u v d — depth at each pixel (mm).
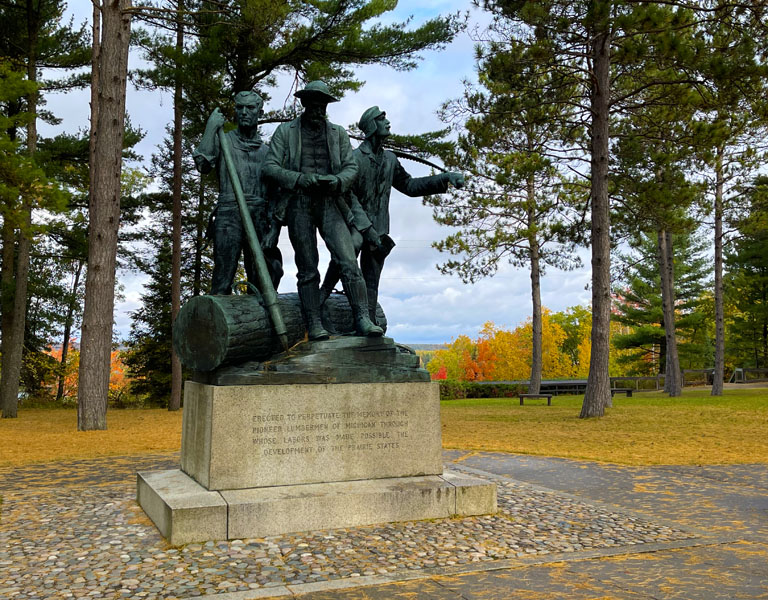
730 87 15750
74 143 22234
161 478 6121
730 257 38469
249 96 6852
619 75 18219
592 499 7152
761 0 14867
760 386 34500
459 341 53906
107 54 14555
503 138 22453
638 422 15734
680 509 6648
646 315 41406
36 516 5898
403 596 3971
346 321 7016
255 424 5617
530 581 4270
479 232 25906
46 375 32156
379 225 7004
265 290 6117
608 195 18797
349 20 17906
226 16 18078
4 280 22922
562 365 54062
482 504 5910
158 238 29891
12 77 15672
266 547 4883
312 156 6445
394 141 20016
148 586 4117
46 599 3904
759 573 4461
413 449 6117
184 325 6059
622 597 3980
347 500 5457
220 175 6773
